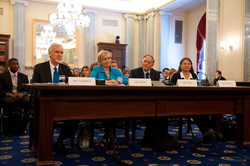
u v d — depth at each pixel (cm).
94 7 939
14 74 388
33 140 255
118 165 212
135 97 222
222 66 684
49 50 287
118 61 949
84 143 268
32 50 873
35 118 237
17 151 254
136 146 281
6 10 841
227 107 265
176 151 260
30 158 229
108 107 213
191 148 273
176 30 988
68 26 641
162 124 288
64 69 296
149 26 973
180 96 240
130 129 395
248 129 274
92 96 206
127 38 995
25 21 857
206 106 254
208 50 725
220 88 247
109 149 267
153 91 229
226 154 243
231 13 656
